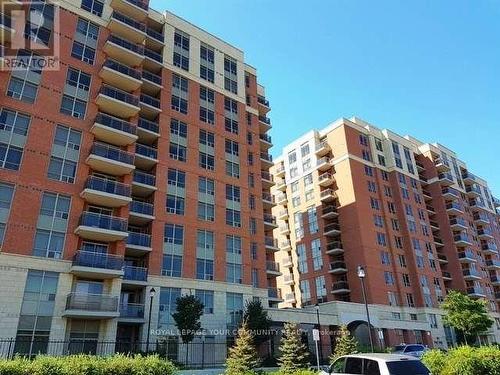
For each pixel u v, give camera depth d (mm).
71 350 28656
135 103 38438
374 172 65125
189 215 39969
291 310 43312
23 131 31469
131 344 31906
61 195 31641
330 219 62750
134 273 34500
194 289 37344
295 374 16109
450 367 15227
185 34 48312
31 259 28797
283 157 73875
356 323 49375
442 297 62625
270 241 50688
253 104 54281
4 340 25000
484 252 78938
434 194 74250
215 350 36000
